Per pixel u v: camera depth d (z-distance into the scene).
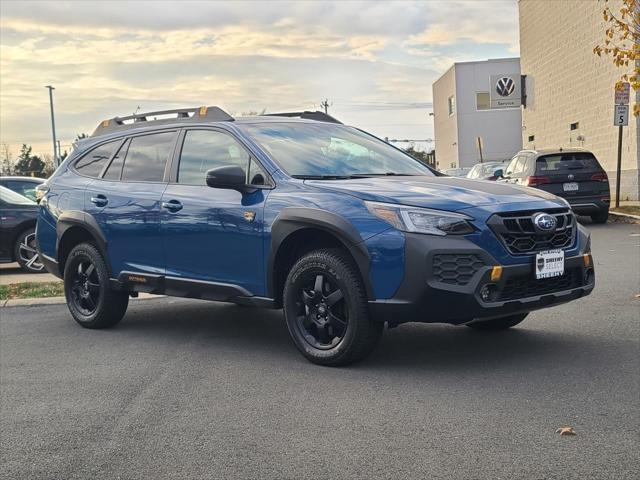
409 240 4.57
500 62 47.81
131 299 8.51
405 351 5.49
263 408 4.28
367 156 6.05
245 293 5.48
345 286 4.84
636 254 10.43
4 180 13.60
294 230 5.05
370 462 3.42
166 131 6.43
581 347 5.40
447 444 3.60
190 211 5.81
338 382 4.73
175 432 3.94
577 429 3.73
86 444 3.82
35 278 10.65
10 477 3.44
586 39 22.28
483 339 5.81
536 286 4.85
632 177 19.31
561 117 24.89
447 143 53.09
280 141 5.80
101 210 6.60
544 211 4.88
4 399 4.69
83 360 5.66
